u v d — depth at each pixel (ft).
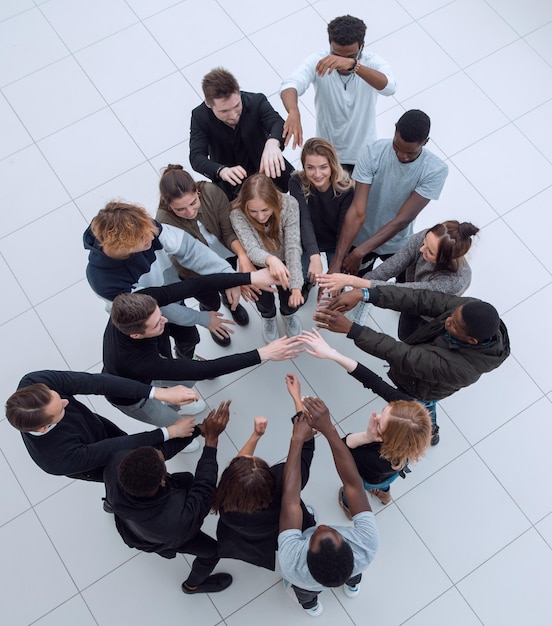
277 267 8.18
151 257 7.50
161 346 8.49
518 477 9.95
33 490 9.90
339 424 10.35
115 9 14.40
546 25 14.03
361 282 8.30
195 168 9.33
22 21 14.34
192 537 7.59
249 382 10.67
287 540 6.71
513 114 13.12
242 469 6.74
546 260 11.70
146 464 6.35
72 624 9.09
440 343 7.34
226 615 9.11
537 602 9.11
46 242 12.03
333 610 9.11
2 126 13.23
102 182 12.62
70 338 11.11
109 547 9.54
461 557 9.41
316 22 14.12
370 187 8.77
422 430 6.78
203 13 14.28
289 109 9.07
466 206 12.21
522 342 10.96
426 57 13.70
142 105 13.38
